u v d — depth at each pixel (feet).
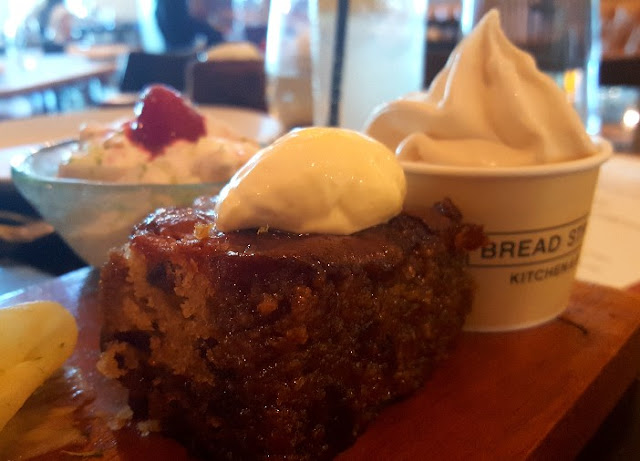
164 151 0.75
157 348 0.49
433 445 0.48
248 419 0.44
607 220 1.09
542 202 0.61
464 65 0.65
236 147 0.77
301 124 1.34
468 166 0.61
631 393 0.66
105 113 1.26
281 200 0.45
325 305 0.43
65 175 0.75
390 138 0.69
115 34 4.39
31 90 2.09
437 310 0.55
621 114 1.90
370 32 1.07
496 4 1.02
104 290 0.52
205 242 0.46
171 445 0.49
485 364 0.60
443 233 0.55
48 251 0.94
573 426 0.54
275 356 0.42
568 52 1.06
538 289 0.65
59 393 0.55
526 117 0.61
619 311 0.70
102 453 0.47
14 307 0.52
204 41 2.72
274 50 1.34
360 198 0.48
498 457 0.47
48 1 4.28
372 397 0.50
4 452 0.47
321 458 0.47
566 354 0.61
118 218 0.70
